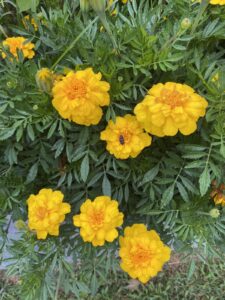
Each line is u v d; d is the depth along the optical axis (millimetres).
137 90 270
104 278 293
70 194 302
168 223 282
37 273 281
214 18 293
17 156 301
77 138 271
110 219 241
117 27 277
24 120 257
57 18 280
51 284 287
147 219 302
